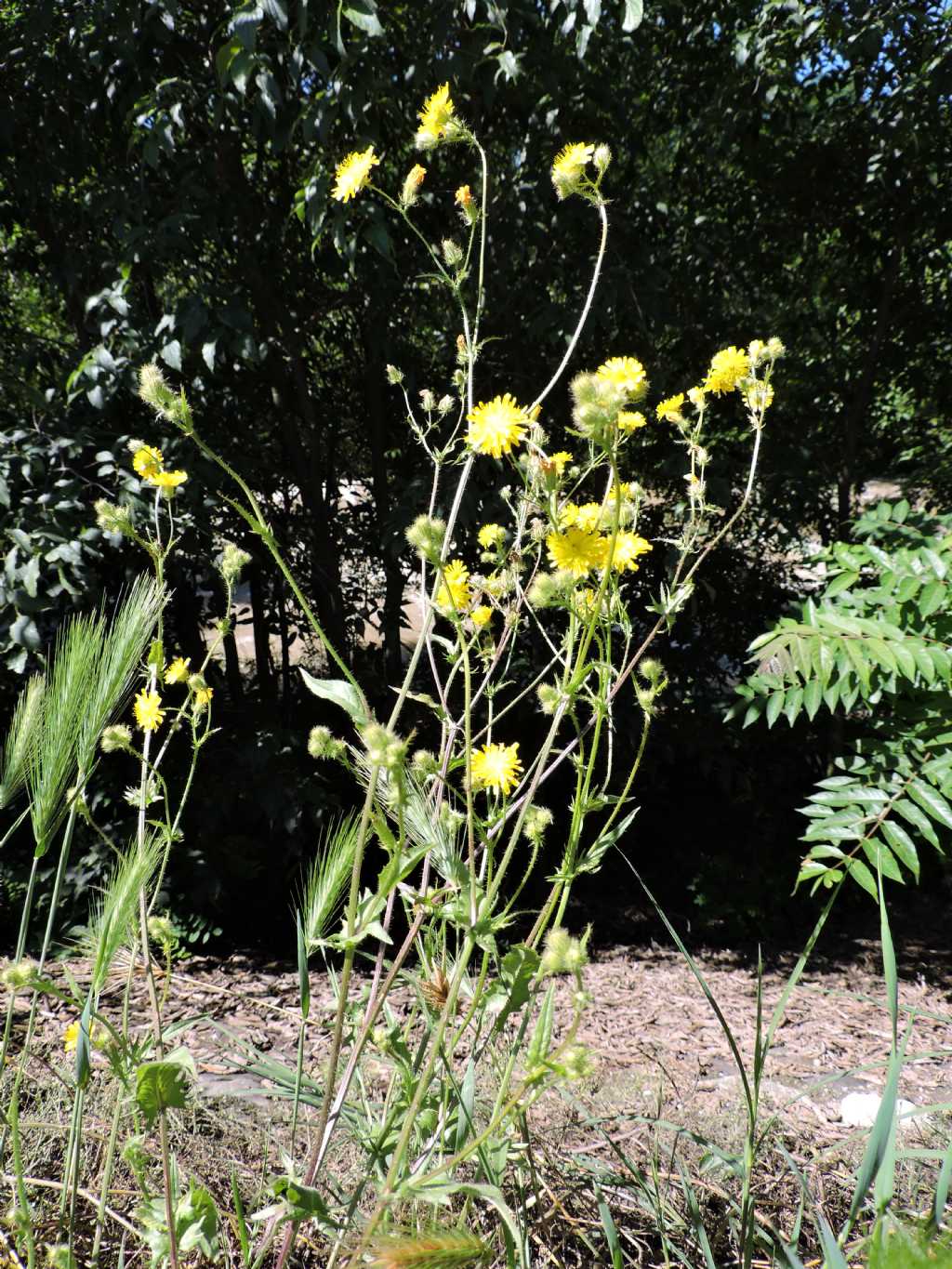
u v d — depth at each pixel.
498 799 1.46
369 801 1.11
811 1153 2.42
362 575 5.23
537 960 1.25
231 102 3.52
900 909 4.80
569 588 1.35
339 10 3.11
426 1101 1.34
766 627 4.93
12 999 1.35
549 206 3.87
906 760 3.15
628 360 1.37
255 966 3.76
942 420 5.52
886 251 5.18
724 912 4.40
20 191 4.18
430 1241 0.96
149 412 4.14
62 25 3.71
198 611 4.50
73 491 3.51
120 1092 1.42
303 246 4.13
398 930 4.06
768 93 4.30
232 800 3.98
